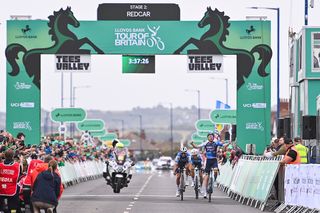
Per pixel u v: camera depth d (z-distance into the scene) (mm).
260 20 69875
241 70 70062
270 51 69875
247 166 57281
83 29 69500
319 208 39875
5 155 40656
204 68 69875
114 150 67000
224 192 74125
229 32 69688
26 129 70562
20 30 69688
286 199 45875
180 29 69438
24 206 43281
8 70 70188
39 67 70062
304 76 82375
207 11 69562
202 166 63531
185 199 61500
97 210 49000
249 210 49250
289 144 47219
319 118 61312
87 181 104625
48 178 37219
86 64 69625
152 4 69438
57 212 47188
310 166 41562
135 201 58406
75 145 97562
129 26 69438
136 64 70312
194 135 145500
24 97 70312
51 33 69562
